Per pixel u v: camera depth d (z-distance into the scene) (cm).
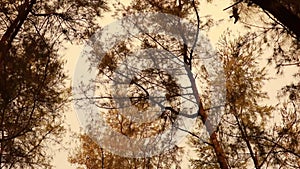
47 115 707
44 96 682
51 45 721
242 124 775
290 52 663
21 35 746
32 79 659
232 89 818
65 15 812
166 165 875
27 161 694
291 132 729
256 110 766
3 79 639
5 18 777
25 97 659
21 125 661
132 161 866
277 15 362
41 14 794
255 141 735
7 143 660
